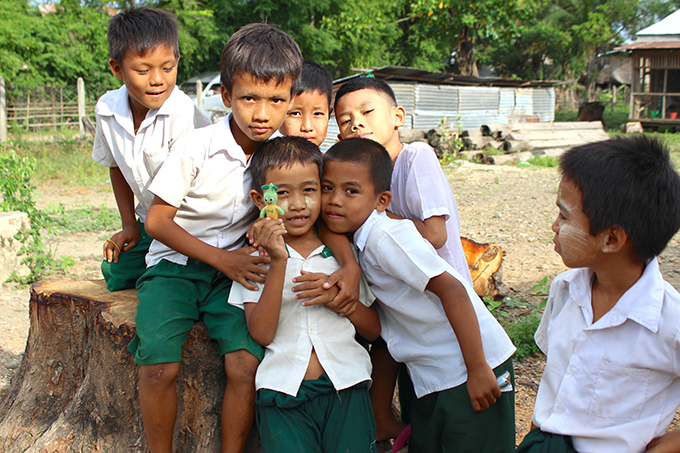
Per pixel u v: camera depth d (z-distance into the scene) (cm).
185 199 220
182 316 212
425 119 1669
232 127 227
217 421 235
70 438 252
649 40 2267
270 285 193
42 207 923
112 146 279
